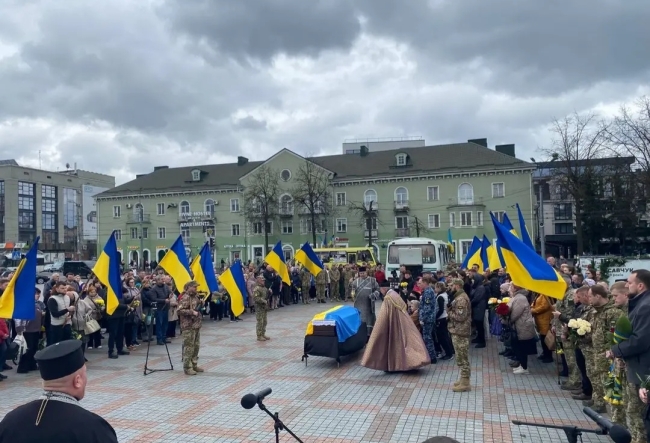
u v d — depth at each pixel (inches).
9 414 118.0
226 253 2546.8
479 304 541.0
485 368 440.8
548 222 2933.1
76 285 635.5
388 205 2321.6
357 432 287.0
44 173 3732.8
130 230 2684.5
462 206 2191.2
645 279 231.6
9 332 457.7
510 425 294.4
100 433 117.1
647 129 1496.1
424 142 3002.0
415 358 415.8
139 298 577.3
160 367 470.9
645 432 223.1
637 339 219.3
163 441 279.3
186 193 2623.0
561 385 374.0
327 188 2384.4
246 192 2475.4
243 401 178.7
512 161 2170.3
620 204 1891.0
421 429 290.0
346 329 464.1
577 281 489.7
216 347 559.8
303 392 371.9
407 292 614.5
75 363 122.6
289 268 1051.9
